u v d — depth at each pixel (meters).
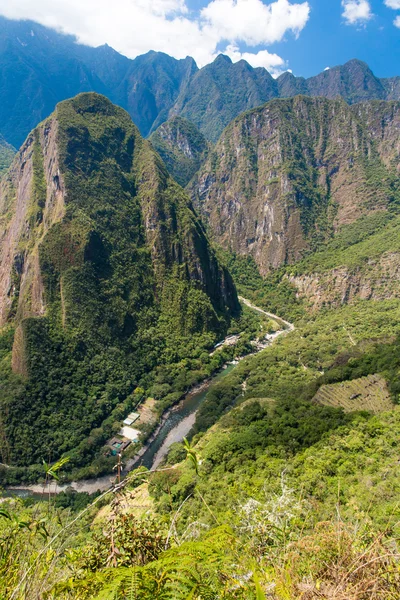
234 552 4.04
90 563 4.01
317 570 3.76
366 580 3.36
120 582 2.95
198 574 3.11
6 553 3.80
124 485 4.42
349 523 4.56
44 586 3.47
